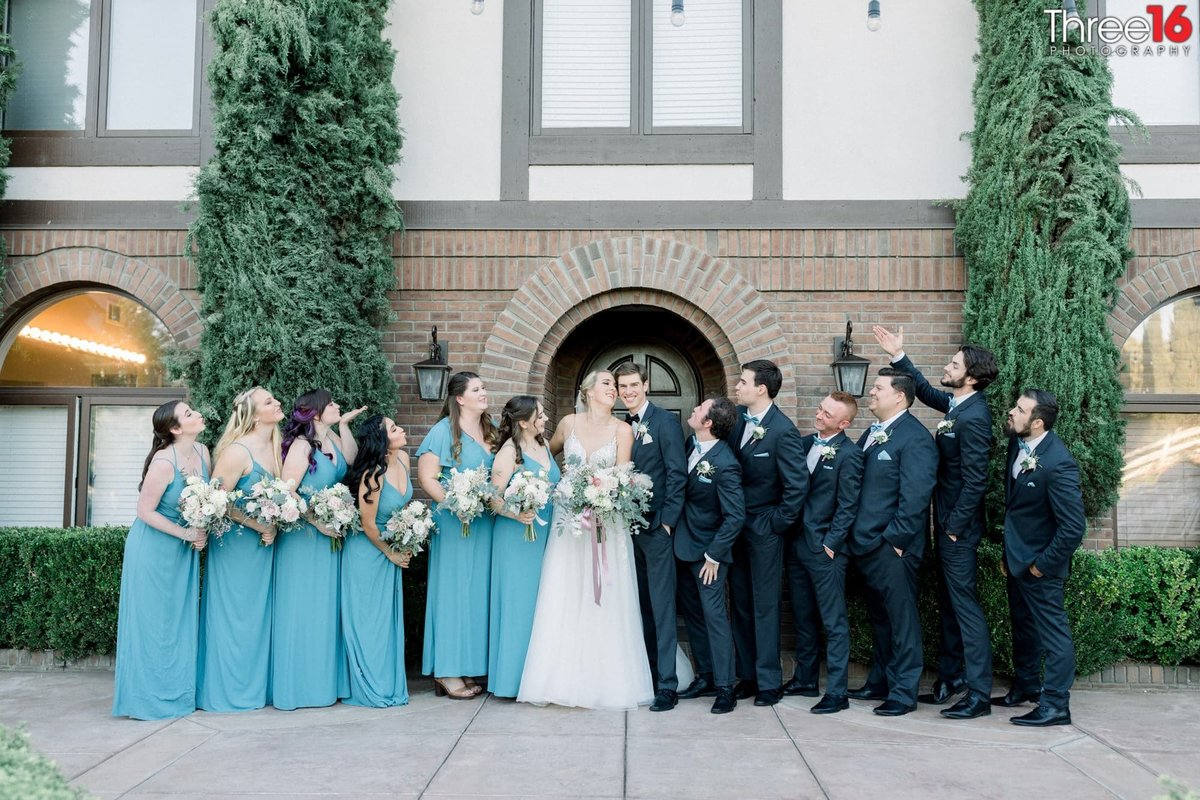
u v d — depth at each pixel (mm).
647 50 6602
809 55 6543
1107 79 5875
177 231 6531
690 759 4086
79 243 6547
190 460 4941
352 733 4473
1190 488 6367
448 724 4641
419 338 6480
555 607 5031
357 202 6043
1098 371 5676
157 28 6738
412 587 5926
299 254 5711
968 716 4797
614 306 6504
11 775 2289
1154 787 3787
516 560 5105
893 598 4906
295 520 4691
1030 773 3945
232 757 4086
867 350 6371
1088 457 5605
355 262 6094
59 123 6715
